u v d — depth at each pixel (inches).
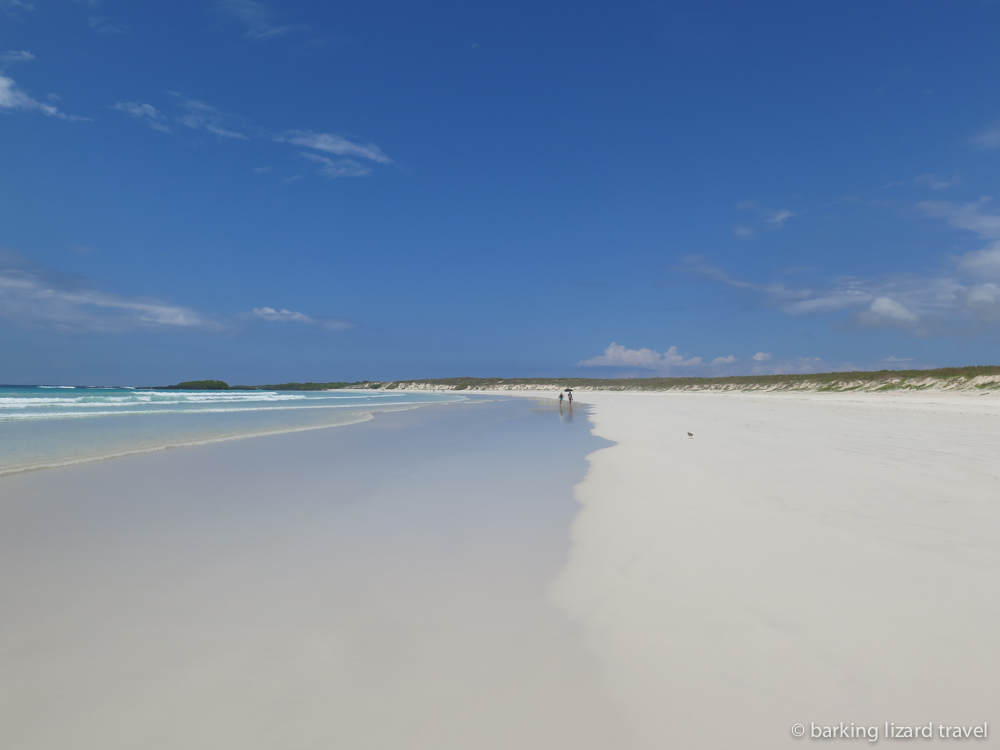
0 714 106.3
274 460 449.1
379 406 1552.7
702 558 191.9
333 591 170.6
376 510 278.7
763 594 158.9
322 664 126.0
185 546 217.6
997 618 138.5
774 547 199.5
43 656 128.7
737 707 107.3
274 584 176.7
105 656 129.0
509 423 859.4
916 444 448.8
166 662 126.4
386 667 124.8
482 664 126.0
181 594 167.8
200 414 1034.1
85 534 233.3
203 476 374.3
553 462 437.4
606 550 207.3
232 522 255.0
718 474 344.5
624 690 114.5
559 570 187.9
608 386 4207.7
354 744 98.4
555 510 276.1
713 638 135.0
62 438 584.1
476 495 314.0
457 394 3784.5
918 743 95.3
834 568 176.2
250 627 144.9
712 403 1590.8
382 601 162.9
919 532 209.3
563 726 103.3
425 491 326.0
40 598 163.6
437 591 170.6
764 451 437.7
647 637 136.9
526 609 156.1
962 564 175.5
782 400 1694.1
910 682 112.8
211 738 100.0
